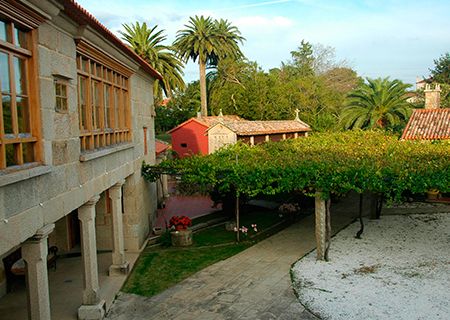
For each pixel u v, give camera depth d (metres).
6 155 5.36
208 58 43.88
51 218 6.46
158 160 21.33
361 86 33.12
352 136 21.44
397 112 31.89
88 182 8.30
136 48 31.58
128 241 13.20
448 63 44.75
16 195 5.35
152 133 16.61
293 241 14.05
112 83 10.75
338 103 41.16
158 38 32.75
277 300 9.27
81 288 10.19
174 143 32.09
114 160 10.46
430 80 46.19
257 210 19.34
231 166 13.27
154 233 15.48
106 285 10.34
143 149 14.70
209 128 28.28
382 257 11.95
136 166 13.34
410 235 14.16
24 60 5.95
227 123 27.98
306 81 41.97
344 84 49.84
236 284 10.34
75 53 7.75
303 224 16.44
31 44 6.02
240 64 41.97
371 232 14.69
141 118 14.35
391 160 13.09
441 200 19.20
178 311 8.90
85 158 7.85
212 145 28.27
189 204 20.83
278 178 12.18
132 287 10.38
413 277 10.30
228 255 12.80
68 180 7.22
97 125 9.67
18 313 8.84
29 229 5.71
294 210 16.84
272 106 40.09
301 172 11.70
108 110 10.66
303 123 33.72
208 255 12.88
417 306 8.63
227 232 15.59
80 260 12.35
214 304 9.19
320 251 11.86
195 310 8.91
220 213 18.70
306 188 12.48
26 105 5.99
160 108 48.38
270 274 10.95
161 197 20.62
